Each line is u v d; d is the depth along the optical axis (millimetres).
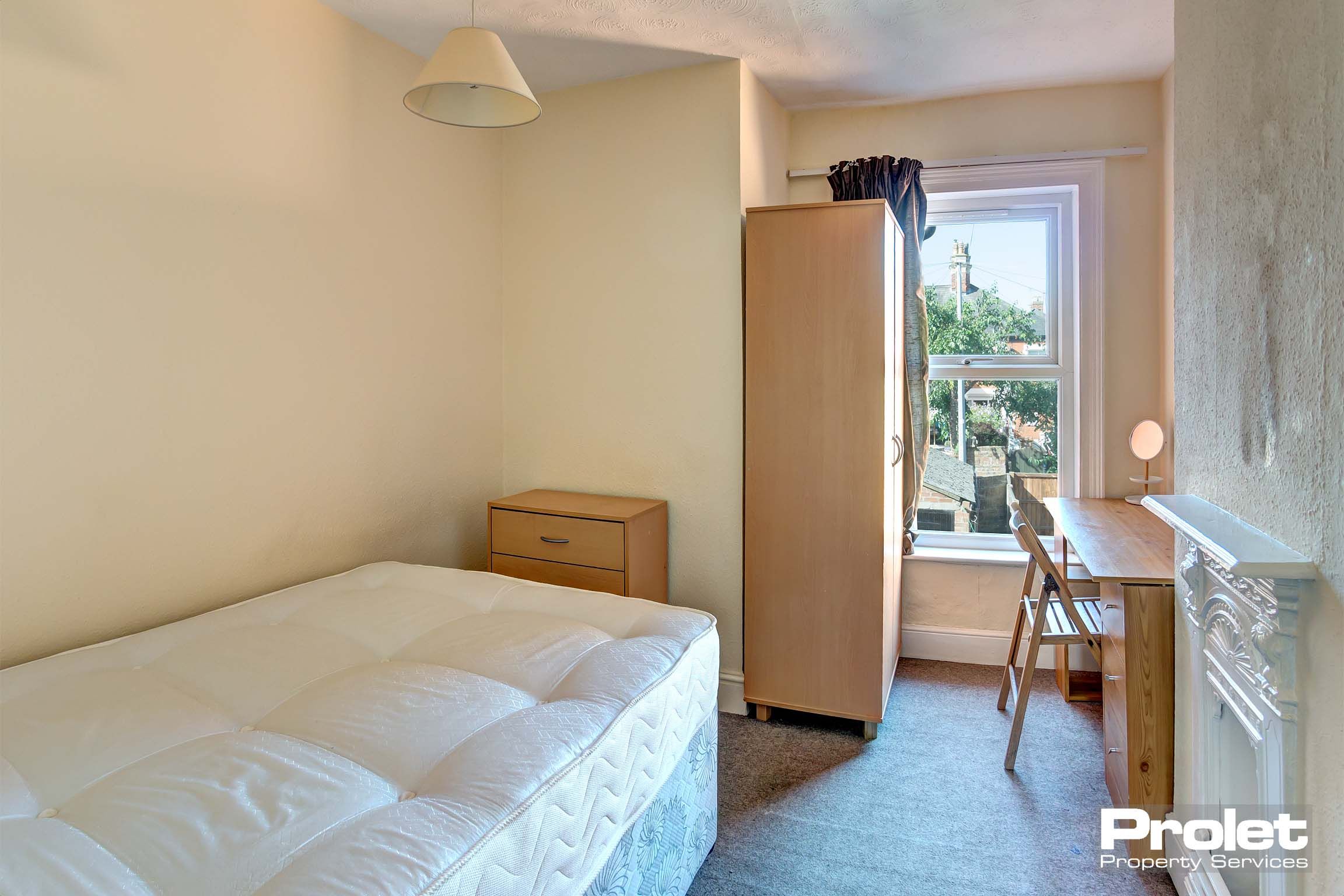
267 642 1702
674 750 1645
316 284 2355
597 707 1422
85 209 1750
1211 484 1699
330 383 2418
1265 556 1226
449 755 1255
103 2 1766
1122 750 1987
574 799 1242
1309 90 1194
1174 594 1879
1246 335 1480
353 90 2467
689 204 2844
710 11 2398
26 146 1639
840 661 2650
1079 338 3164
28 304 1654
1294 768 1225
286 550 2293
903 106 3312
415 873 954
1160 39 2660
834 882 1856
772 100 3178
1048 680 3148
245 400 2148
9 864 938
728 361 2816
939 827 2096
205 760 1195
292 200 2262
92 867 951
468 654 1639
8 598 1646
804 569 2682
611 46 2652
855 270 2564
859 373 2576
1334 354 1119
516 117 1947
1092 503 3012
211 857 977
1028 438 3414
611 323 3004
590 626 1857
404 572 2275
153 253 1896
